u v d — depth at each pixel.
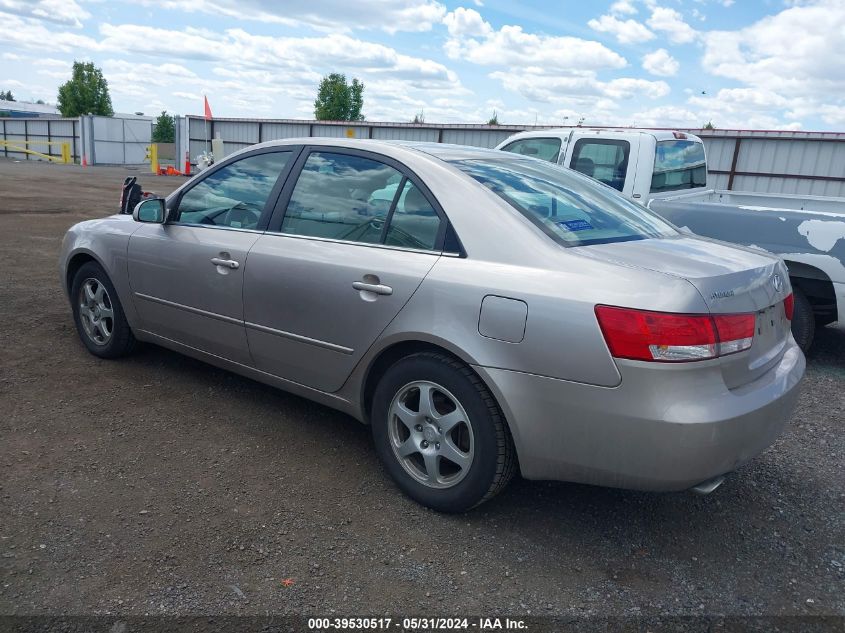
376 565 2.72
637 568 2.79
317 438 3.80
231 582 2.57
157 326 4.36
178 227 4.16
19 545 2.70
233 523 2.94
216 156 31.64
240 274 3.72
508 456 2.88
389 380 3.16
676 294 2.52
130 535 2.81
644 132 7.12
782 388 2.85
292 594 2.52
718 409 2.52
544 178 3.56
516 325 2.71
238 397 4.30
